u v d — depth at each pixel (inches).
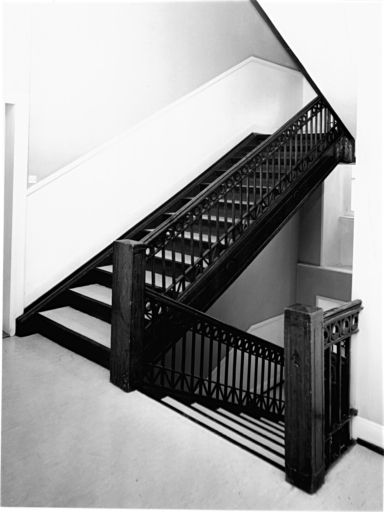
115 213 205.3
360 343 109.3
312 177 211.2
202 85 237.8
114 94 201.5
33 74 175.5
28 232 180.5
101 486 90.0
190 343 233.8
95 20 192.1
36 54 175.3
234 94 255.1
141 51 209.8
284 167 210.1
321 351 90.7
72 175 189.8
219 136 248.4
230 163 251.1
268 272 301.1
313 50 173.5
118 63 201.8
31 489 88.7
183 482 91.9
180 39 225.9
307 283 317.4
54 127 183.6
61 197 187.6
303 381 88.7
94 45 192.7
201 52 236.7
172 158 225.5
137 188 212.1
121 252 131.6
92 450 102.6
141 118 213.0
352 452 105.0
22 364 151.6
